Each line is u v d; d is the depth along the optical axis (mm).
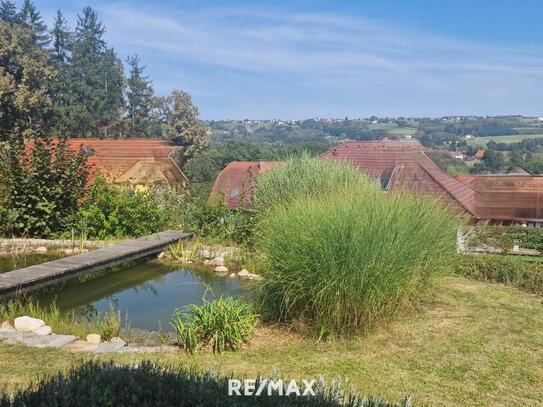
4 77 31203
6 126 31391
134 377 2629
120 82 53094
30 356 4473
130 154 15977
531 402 3857
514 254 10344
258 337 5180
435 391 3996
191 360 4461
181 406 2443
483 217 11539
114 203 11609
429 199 6891
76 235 11477
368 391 3902
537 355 4816
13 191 11172
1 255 10016
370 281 5129
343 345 4965
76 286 8180
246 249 9664
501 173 12867
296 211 5840
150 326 6156
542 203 11469
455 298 6820
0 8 49656
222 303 5207
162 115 51406
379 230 5266
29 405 2311
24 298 7066
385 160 9891
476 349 4934
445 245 6637
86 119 41188
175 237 10758
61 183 11562
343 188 7039
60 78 45406
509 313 6172
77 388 2426
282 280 5387
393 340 5129
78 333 5250
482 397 3914
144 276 8852
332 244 5121
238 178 12570
